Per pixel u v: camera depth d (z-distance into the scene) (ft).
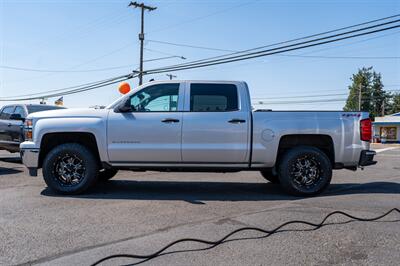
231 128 21.15
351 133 21.54
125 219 16.01
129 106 21.57
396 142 164.14
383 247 12.68
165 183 26.35
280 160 21.54
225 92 21.75
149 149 21.18
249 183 26.73
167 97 21.79
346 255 11.98
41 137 21.57
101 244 12.94
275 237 13.64
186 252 12.19
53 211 17.37
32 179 27.12
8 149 37.45
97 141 21.29
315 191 21.15
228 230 14.46
